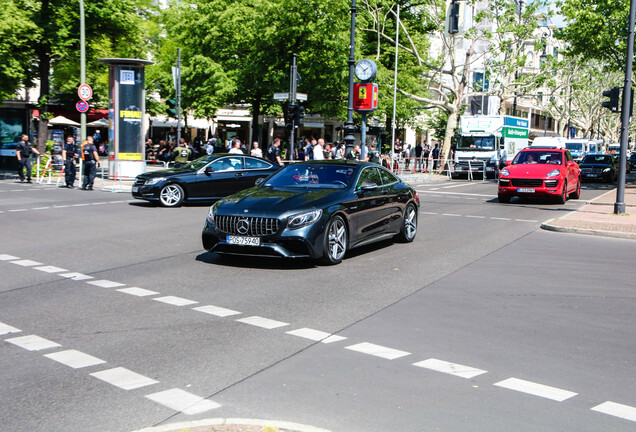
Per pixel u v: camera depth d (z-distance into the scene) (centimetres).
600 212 1761
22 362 524
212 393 459
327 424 407
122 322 647
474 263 1009
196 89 3575
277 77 3275
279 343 582
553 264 1015
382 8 3878
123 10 2883
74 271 905
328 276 891
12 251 1052
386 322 659
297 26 3188
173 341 585
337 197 988
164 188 1738
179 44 4053
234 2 3500
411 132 6369
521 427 409
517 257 1071
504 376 505
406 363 532
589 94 6562
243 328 630
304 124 5578
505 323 666
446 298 771
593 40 3550
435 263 1002
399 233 1191
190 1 3697
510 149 3847
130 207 1731
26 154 2503
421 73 4081
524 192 2014
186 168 1802
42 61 2797
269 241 909
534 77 4116
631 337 626
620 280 902
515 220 1606
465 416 425
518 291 818
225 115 5388
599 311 727
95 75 3481
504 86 4131
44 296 756
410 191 1220
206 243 973
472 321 670
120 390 463
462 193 2517
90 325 635
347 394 460
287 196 970
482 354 560
